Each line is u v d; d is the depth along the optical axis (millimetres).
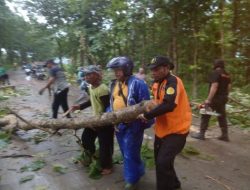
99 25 18859
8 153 6492
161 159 4168
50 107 11898
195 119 9539
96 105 5262
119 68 4598
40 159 6102
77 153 6426
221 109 7352
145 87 4625
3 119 7496
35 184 5098
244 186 5105
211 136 7809
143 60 14422
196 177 5391
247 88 13203
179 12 12461
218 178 5375
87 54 18672
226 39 11938
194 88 12484
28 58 56250
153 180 5133
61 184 5086
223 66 7242
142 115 4074
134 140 4637
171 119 4203
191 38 13172
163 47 14086
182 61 14586
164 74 4137
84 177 5324
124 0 13023
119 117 4543
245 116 9359
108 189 4906
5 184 5109
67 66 25109
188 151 6500
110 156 5359
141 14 13109
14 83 23203
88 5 18344
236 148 6965
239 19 13711
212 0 12109
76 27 19031
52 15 21688
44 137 7402
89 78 5195
